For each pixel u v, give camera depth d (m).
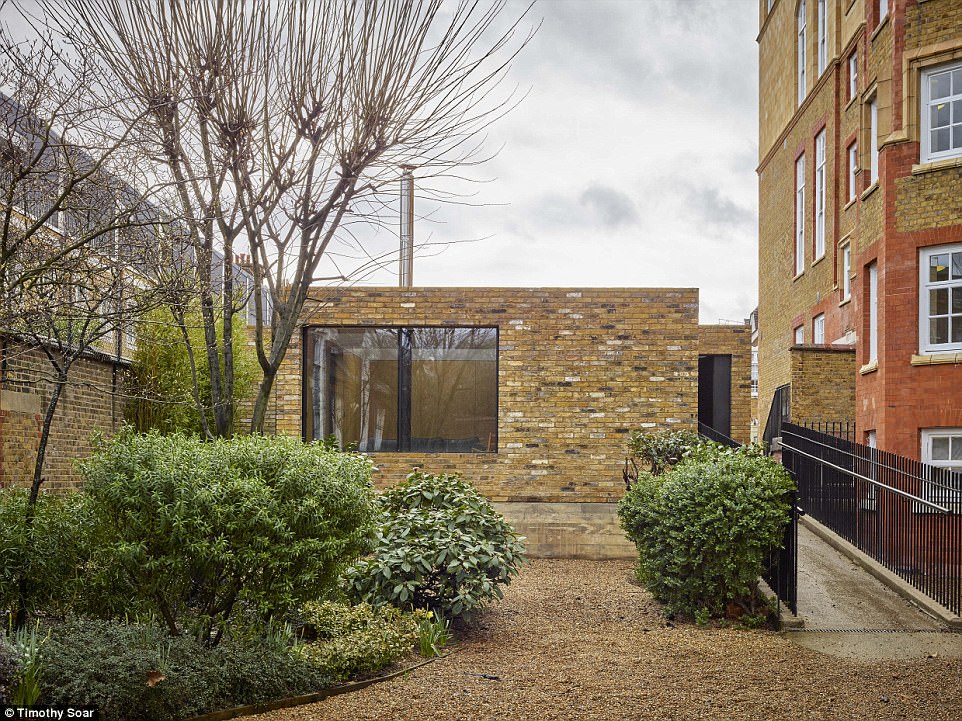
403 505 9.45
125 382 14.21
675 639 8.25
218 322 14.72
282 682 6.10
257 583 6.53
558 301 16.56
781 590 9.23
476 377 16.92
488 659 7.46
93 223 8.42
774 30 26.80
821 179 21.80
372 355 17.06
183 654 5.91
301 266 7.85
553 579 11.50
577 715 5.85
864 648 7.98
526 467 16.39
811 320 22.14
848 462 12.66
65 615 6.71
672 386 16.31
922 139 13.43
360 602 8.38
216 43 7.07
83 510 6.38
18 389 11.35
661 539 9.34
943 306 13.06
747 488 9.05
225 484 6.39
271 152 7.32
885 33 13.96
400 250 8.16
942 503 9.92
